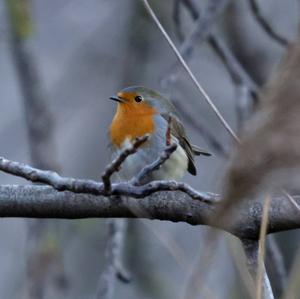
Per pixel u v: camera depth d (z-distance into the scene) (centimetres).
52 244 1033
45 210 586
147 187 508
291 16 1387
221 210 281
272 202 548
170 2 1305
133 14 1312
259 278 432
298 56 271
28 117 1108
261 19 995
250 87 1005
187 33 1355
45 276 1016
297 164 270
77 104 1478
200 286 324
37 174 531
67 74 1481
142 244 1230
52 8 1521
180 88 1434
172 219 573
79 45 1527
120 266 795
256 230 538
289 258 1098
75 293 1266
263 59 1269
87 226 1223
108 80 1471
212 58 1426
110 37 1471
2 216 595
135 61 1320
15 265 1425
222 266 1238
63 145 1537
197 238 1410
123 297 1241
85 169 1386
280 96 271
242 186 276
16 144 1545
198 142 1492
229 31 1283
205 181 1434
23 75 1128
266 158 272
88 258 1295
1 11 1254
